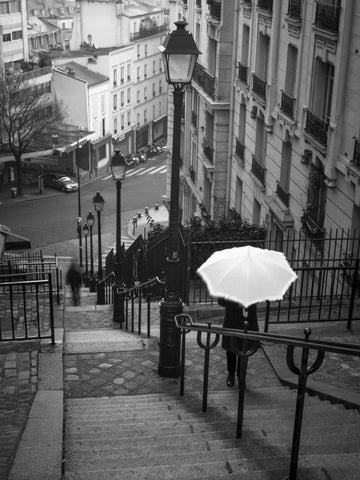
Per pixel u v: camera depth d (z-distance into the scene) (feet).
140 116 231.91
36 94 173.27
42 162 184.55
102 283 67.82
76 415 24.47
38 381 27.89
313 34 54.95
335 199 52.90
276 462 17.71
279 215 64.90
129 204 171.73
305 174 59.67
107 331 41.24
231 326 26.37
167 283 29.30
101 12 216.74
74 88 191.83
